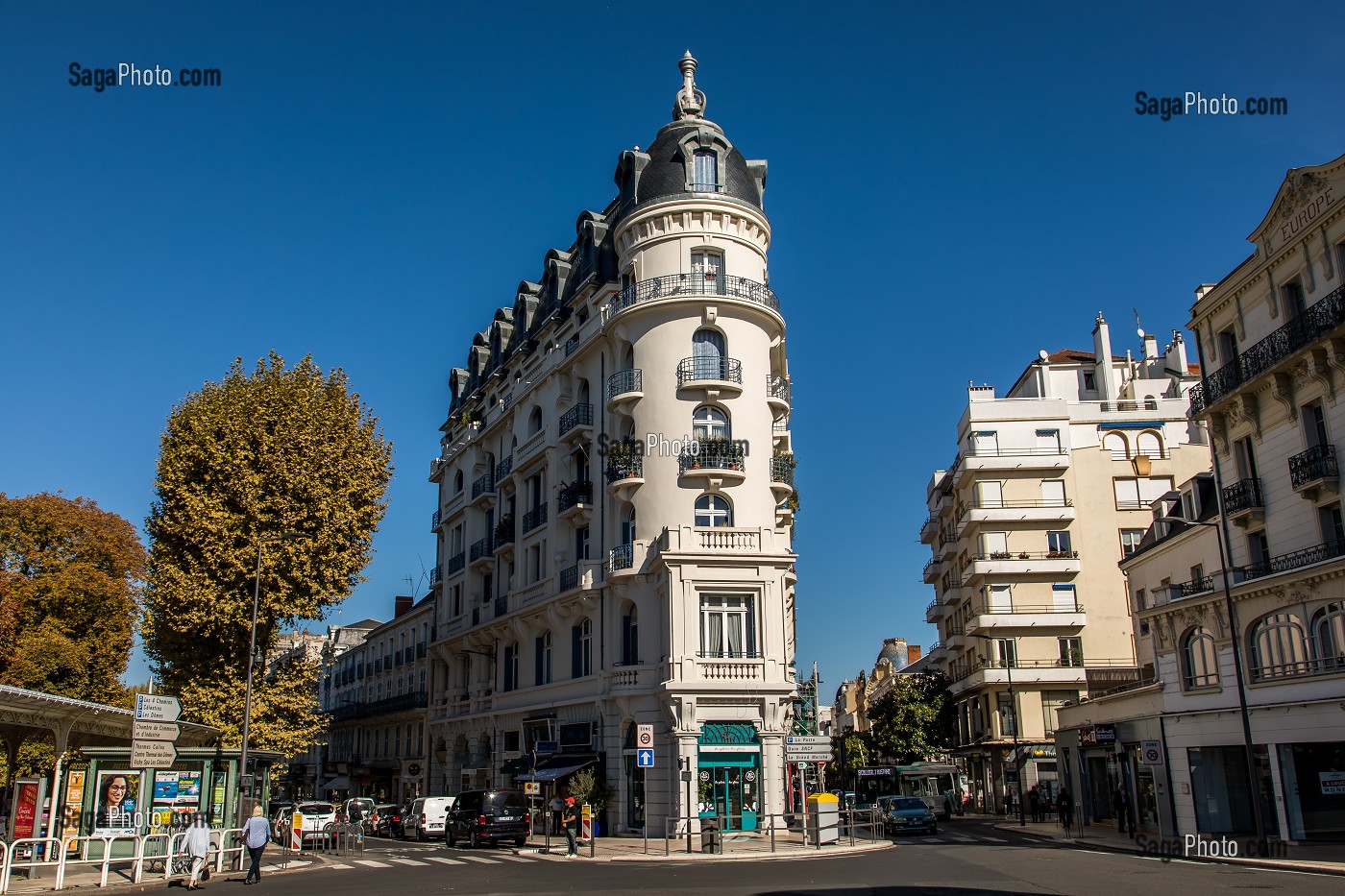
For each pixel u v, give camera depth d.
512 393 48.72
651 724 34.06
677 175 39.19
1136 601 39.53
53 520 39.22
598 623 37.56
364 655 75.94
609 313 39.59
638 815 34.22
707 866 23.80
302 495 34.31
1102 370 62.38
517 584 44.81
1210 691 28.83
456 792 50.62
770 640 33.72
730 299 37.22
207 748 29.50
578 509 39.34
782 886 18.12
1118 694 34.72
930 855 26.11
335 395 37.31
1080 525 56.81
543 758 39.34
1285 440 28.89
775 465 37.41
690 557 33.66
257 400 35.00
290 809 41.16
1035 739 54.22
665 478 36.22
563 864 25.33
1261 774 26.83
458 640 51.19
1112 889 16.69
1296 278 28.52
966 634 60.16
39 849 25.77
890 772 54.91
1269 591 26.78
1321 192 27.20
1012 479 57.44
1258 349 29.42
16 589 37.19
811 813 30.69
